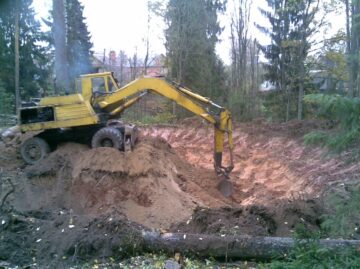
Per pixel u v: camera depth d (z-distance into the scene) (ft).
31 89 104.12
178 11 98.94
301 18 93.35
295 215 23.17
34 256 21.08
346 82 81.35
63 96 37.29
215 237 20.43
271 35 102.37
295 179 39.91
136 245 20.79
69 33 112.27
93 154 33.63
